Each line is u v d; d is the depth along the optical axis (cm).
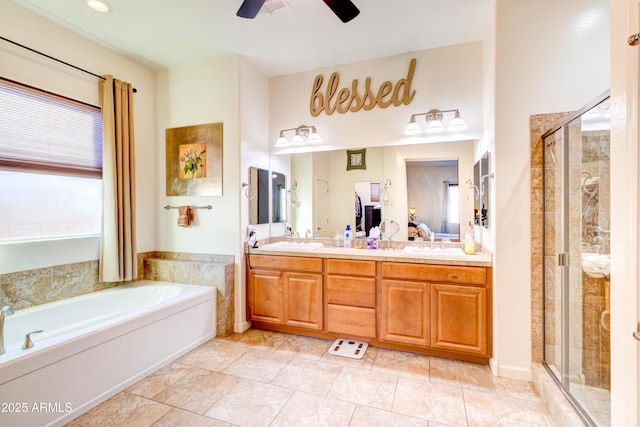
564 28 198
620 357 100
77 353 170
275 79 334
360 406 179
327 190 317
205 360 234
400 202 291
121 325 194
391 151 292
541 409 175
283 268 279
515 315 207
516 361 207
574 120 172
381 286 246
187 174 306
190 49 274
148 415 171
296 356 240
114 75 277
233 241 290
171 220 314
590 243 173
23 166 215
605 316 169
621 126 99
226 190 292
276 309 282
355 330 255
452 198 275
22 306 216
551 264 198
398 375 212
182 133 308
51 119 231
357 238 306
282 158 333
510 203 207
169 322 230
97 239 266
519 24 205
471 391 193
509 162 207
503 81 207
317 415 171
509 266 208
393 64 288
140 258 304
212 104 296
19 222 218
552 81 200
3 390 141
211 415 171
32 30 219
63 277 241
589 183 171
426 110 277
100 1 207
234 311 289
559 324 191
